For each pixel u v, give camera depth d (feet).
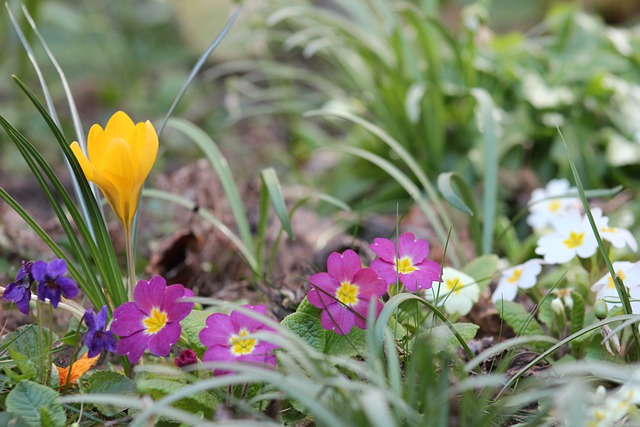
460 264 3.11
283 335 2.52
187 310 2.53
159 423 2.50
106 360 2.80
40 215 3.91
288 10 3.88
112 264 2.66
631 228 3.50
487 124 3.34
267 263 3.23
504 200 3.80
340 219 3.66
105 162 2.52
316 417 2.46
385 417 2.21
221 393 2.51
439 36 4.24
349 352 2.58
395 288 2.60
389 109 4.08
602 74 3.99
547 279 2.98
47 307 2.89
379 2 3.92
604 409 2.41
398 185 3.95
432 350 2.47
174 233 3.31
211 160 3.19
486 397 2.43
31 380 2.57
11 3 4.74
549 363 2.70
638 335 2.64
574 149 3.90
